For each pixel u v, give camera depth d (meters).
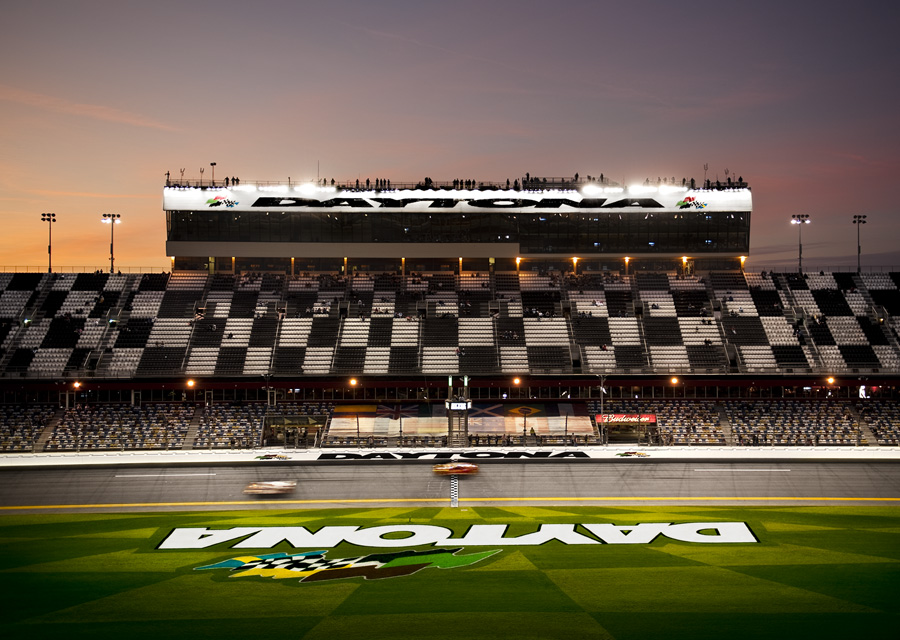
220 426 100.94
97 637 38.22
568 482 79.69
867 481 79.31
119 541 59.69
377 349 110.75
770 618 40.06
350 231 121.38
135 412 103.38
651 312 118.06
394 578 48.25
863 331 114.56
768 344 112.50
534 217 122.62
